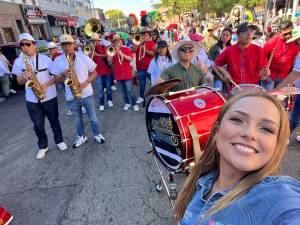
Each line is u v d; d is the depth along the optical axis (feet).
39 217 9.77
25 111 25.32
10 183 12.42
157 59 16.30
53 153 14.98
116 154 13.96
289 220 2.48
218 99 8.19
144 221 8.93
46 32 80.79
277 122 3.01
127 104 21.48
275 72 15.05
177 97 8.47
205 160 4.21
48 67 13.80
